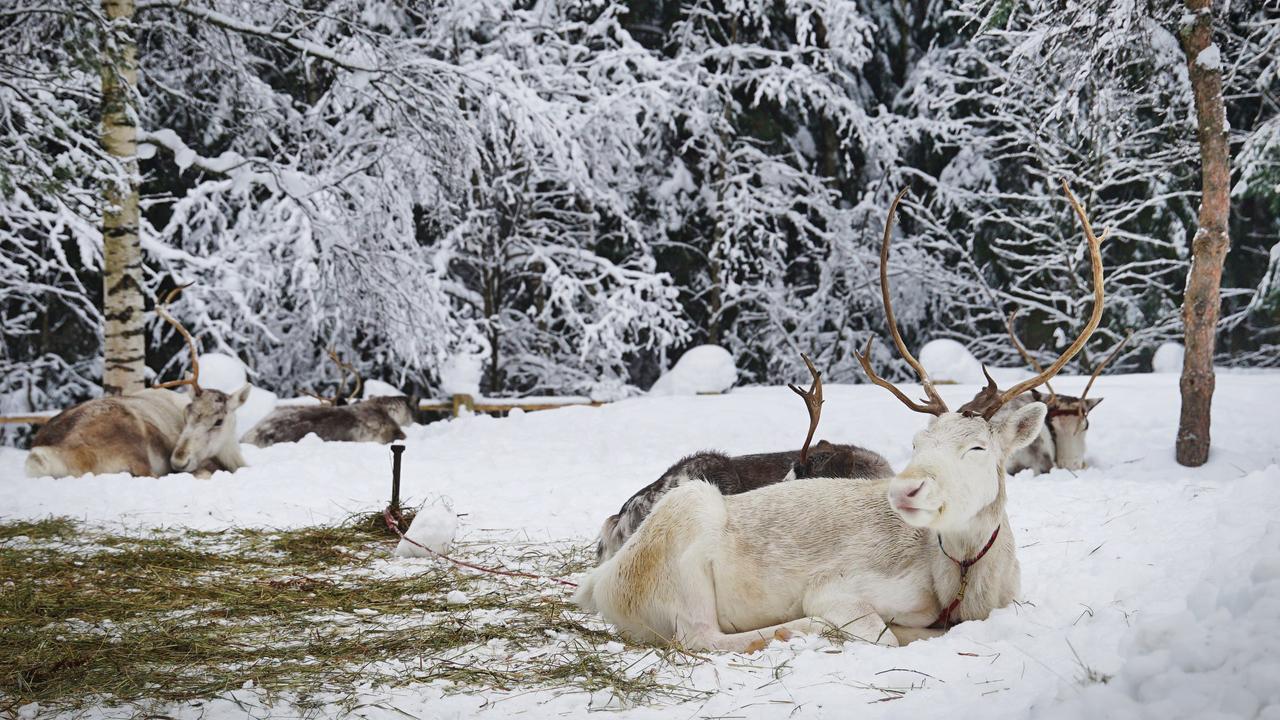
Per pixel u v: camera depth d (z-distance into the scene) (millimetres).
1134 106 16125
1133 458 11148
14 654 4746
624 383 22219
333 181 17281
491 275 22609
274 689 4258
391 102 17250
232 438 11633
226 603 5742
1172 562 5387
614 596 5262
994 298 24266
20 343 22344
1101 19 11359
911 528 4949
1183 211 23094
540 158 21359
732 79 23891
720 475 7109
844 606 4848
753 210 24062
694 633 4988
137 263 15297
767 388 19109
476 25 21078
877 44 27047
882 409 14836
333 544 7500
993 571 4809
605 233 24969
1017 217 24531
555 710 3980
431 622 5336
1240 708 2908
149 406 11727
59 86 13797
